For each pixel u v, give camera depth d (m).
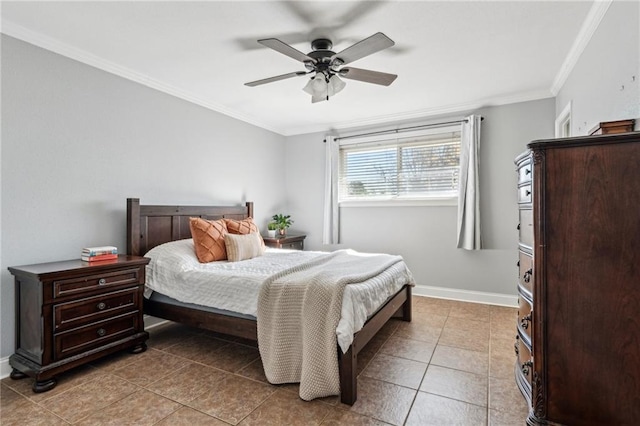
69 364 2.12
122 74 2.89
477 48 2.52
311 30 2.26
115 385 2.08
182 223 3.34
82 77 2.62
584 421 1.46
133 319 2.55
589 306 1.44
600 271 1.42
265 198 4.70
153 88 3.17
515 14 2.07
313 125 4.79
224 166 4.01
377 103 3.82
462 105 3.84
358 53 2.08
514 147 3.64
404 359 2.43
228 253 3.09
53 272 2.05
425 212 4.16
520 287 1.91
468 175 3.78
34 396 1.95
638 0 1.60
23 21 2.15
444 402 1.88
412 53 2.59
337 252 3.36
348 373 1.87
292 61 2.75
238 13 2.07
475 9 2.02
